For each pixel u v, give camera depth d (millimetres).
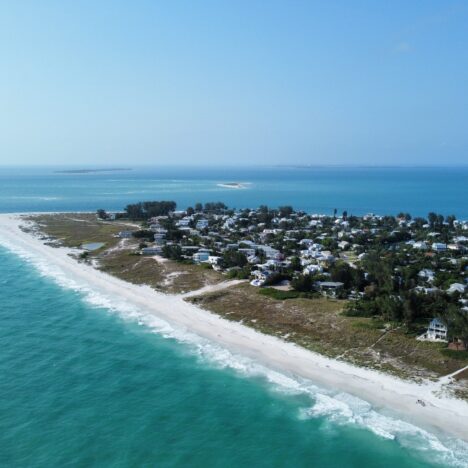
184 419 55812
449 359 68500
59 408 57656
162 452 49531
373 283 105125
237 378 66188
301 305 94438
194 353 74812
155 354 74438
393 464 47750
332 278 108438
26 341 79250
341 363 69812
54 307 98312
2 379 65062
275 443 51344
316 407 58406
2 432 52250
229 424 54812
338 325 83125
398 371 66375
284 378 66000
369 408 57750
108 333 83500
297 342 77938
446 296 91000
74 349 76125
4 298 104250
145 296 107000
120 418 55750
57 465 46969
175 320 90625
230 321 89000
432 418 55156
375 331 79312
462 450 49594
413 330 79125
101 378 65938
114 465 47219
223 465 47688
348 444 51031
